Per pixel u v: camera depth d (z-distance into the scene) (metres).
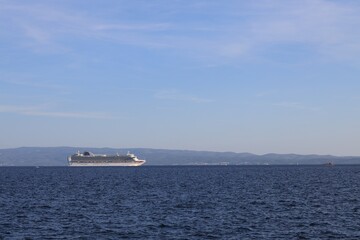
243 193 122.31
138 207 90.62
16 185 161.75
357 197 108.44
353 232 63.50
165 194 120.06
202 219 74.81
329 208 87.62
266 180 192.12
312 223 70.56
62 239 59.47
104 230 65.44
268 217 76.56
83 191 131.75
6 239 59.44
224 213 81.50
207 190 134.12
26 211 84.81
